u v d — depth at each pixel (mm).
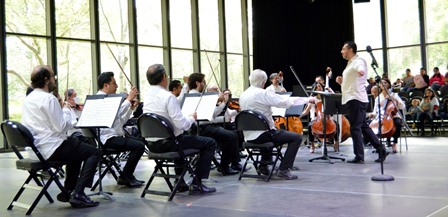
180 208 3689
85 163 3844
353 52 5859
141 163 6836
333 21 14117
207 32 14219
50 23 10555
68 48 10953
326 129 6645
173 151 4012
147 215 3488
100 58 11414
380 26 13781
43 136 3682
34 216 3611
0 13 9773
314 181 4664
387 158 6285
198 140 4148
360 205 3512
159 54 12930
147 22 12602
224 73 14523
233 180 4984
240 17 15234
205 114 4602
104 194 4207
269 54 14703
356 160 5875
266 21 14680
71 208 3854
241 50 15258
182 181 4414
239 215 3359
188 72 13617
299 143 4859
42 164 3674
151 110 4055
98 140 4246
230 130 5871
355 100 5793
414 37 13344
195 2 13633
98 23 11352
